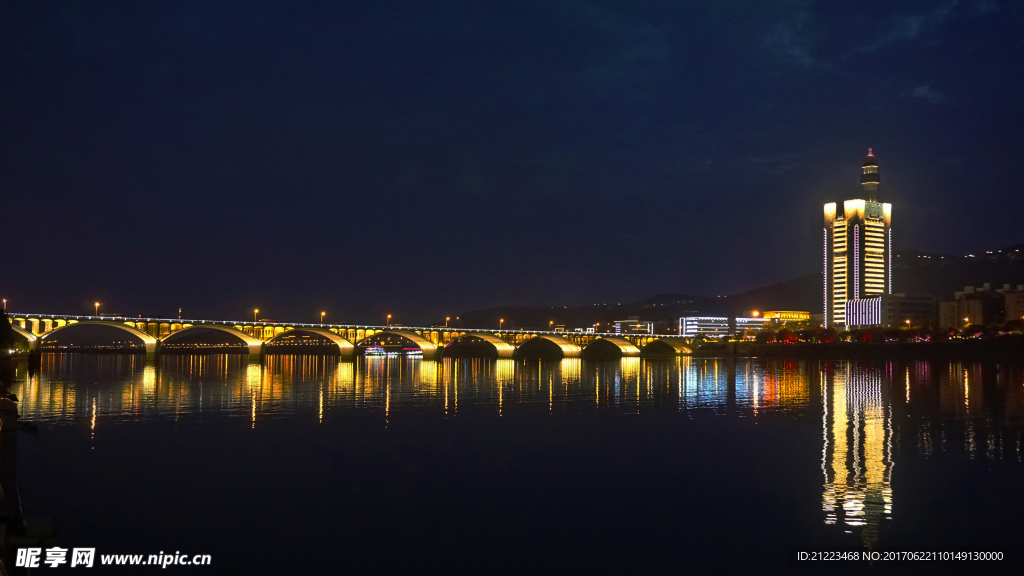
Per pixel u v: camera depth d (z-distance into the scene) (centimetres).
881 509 3884
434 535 3453
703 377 16125
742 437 6281
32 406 8375
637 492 4247
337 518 3700
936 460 5138
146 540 3322
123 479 4469
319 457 5250
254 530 3494
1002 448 5616
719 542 3372
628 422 7356
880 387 12256
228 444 5772
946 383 13238
